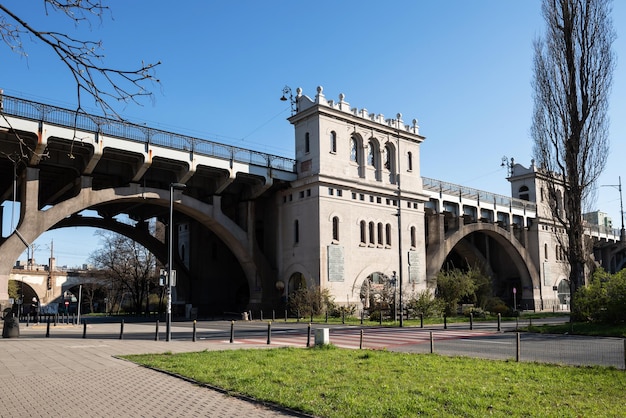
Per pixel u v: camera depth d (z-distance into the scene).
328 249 42.72
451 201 56.25
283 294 45.12
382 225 47.72
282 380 10.54
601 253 83.19
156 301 72.44
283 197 46.75
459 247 66.31
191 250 50.75
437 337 22.81
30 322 41.25
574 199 29.00
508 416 7.46
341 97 45.84
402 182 50.12
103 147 34.06
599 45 29.00
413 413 7.64
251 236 44.53
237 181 44.38
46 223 33.47
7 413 8.33
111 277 66.31
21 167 35.88
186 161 38.41
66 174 40.00
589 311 25.52
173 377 11.56
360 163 47.16
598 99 29.00
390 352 15.87
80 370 12.73
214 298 50.91
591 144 29.05
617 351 16.39
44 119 31.66
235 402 8.99
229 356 14.84
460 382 10.14
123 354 15.98
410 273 49.09
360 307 44.19
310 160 44.34
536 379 10.55
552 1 29.86
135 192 37.50
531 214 67.38
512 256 66.19
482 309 46.22
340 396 8.85
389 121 50.19
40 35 5.39
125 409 8.55
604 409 7.89
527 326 28.50
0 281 31.50
